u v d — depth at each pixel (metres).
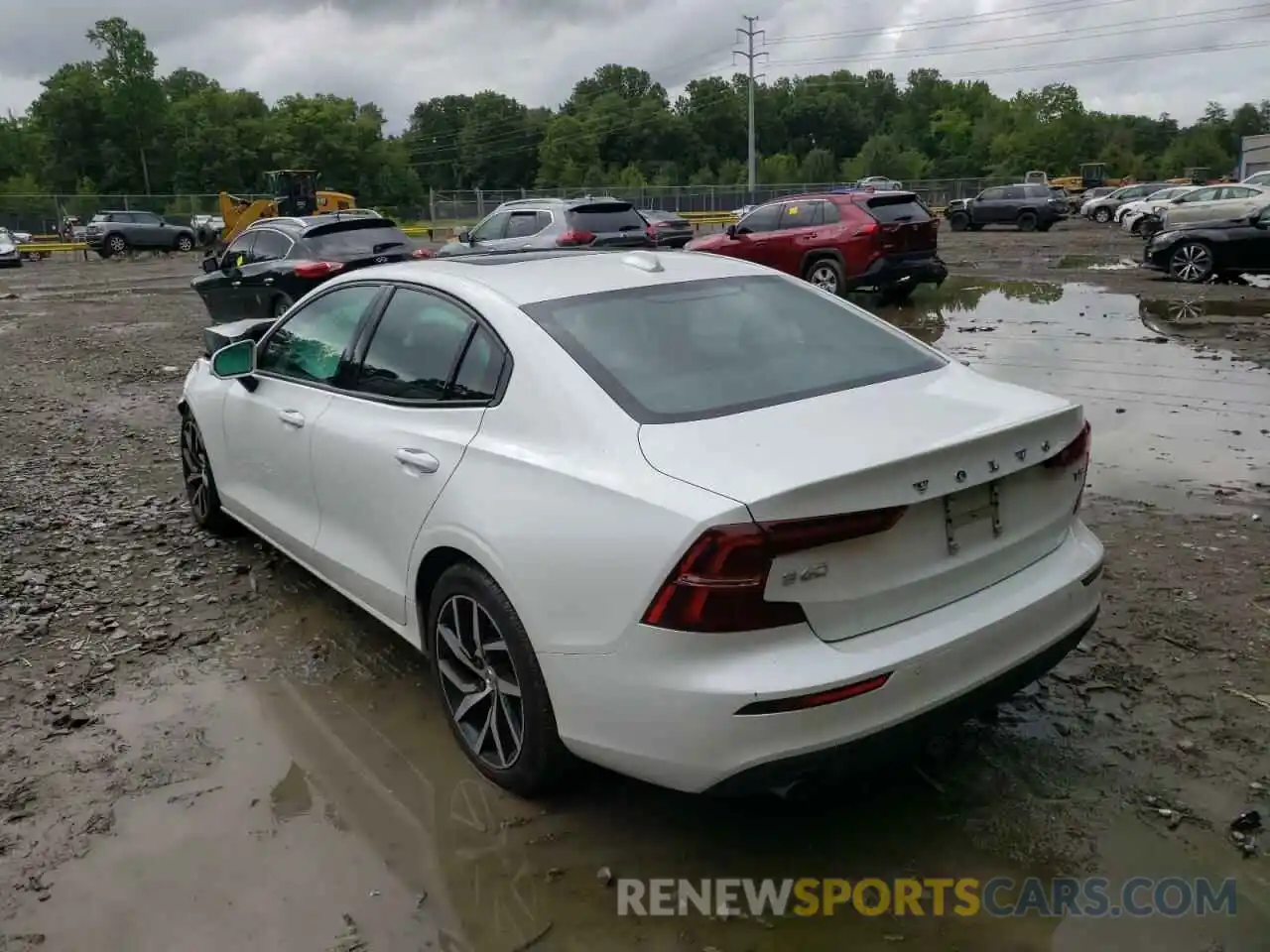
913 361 3.65
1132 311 13.75
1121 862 2.94
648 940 2.71
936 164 130.75
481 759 3.40
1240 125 141.00
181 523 6.11
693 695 2.60
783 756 2.58
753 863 2.99
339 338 4.25
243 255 13.73
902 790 3.29
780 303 3.85
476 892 2.90
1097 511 5.75
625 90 142.50
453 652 3.45
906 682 2.70
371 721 3.85
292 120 100.25
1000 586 3.02
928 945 2.67
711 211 59.56
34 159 95.88
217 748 3.67
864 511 2.63
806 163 105.12
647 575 2.66
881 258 14.98
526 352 3.29
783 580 2.57
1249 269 16.69
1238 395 8.44
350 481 3.92
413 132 141.25
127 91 94.88
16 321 17.42
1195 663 4.00
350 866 3.02
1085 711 3.71
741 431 2.92
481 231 17.45
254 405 4.74
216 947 2.71
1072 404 3.24
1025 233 35.84
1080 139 116.88
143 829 3.21
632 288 3.68
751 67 60.25
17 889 2.96
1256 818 3.09
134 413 9.46
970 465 2.84
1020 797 3.24
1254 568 4.87
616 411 3.03
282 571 5.30
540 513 2.97
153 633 4.58
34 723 3.85
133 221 39.12
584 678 2.86
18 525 6.09
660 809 3.25
